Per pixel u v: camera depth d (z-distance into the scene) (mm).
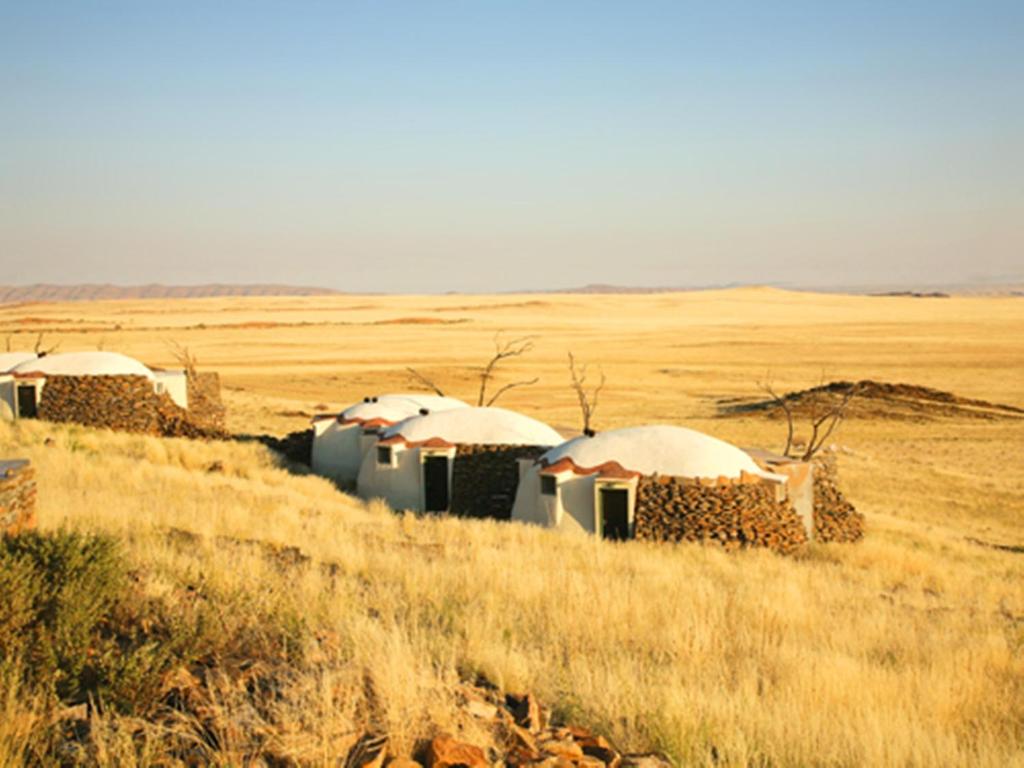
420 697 6773
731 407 73562
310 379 87438
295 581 11414
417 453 29953
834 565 22469
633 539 24312
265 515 18625
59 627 7457
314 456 35500
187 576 10617
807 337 146125
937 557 26734
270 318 196875
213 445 34438
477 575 13789
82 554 8938
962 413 70312
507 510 29297
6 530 11188
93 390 35219
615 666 9516
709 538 24078
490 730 6801
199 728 6227
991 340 138875
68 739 6051
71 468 22844
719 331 159250
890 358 114812
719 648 11102
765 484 24766
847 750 7664
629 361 110562
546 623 11375
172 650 7590
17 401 35312
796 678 9961
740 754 7102
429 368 98125
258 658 7992
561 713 7953
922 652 12367
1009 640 14062
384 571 13633
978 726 9367
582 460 25984
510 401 77062
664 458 25453
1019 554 30875
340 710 6465
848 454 53594
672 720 7566
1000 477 48750
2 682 6340
